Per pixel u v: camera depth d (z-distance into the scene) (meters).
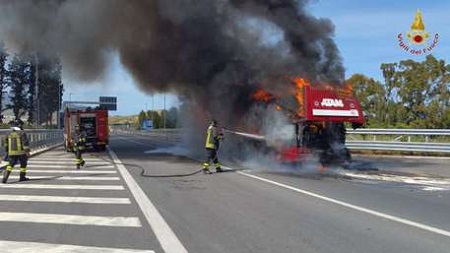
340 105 17.58
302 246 7.02
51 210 9.80
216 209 9.86
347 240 7.36
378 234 7.73
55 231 7.99
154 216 9.16
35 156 25.38
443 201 10.97
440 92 36.06
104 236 7.64
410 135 26.00
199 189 12.67
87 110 29.89
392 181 14.66
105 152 28.53
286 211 9.65
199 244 7.14
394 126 34.22
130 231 7.97
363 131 26.33
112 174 16.31
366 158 23.00
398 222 8.64
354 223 8.55
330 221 8.72
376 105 38.53
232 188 12.84
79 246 7.05
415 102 36.91
